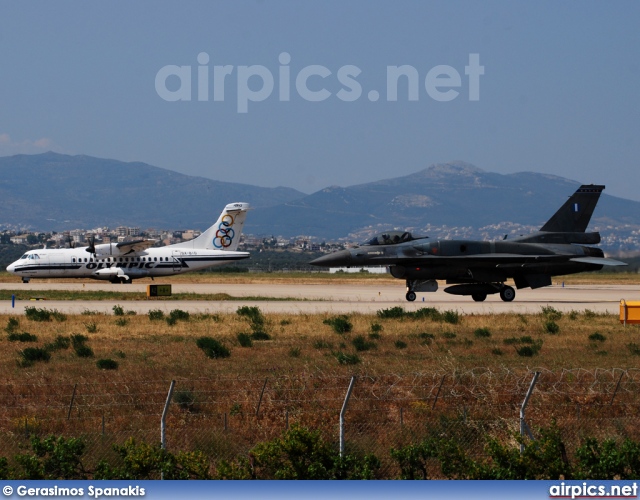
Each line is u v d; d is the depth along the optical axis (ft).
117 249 635.25
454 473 131.75
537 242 506.89
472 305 474.49
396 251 476.13
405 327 344.08
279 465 130.11
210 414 175.22
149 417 170.91
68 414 171.83
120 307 422.00
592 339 305.94
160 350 273.13
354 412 172.04
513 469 127.54
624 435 157.69
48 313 377.91
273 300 511.81
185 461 128.98
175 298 521.24
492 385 198.70
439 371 216.33
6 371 228.02
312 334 319.68
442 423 159.74
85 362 246.27
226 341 295.28
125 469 127.34
